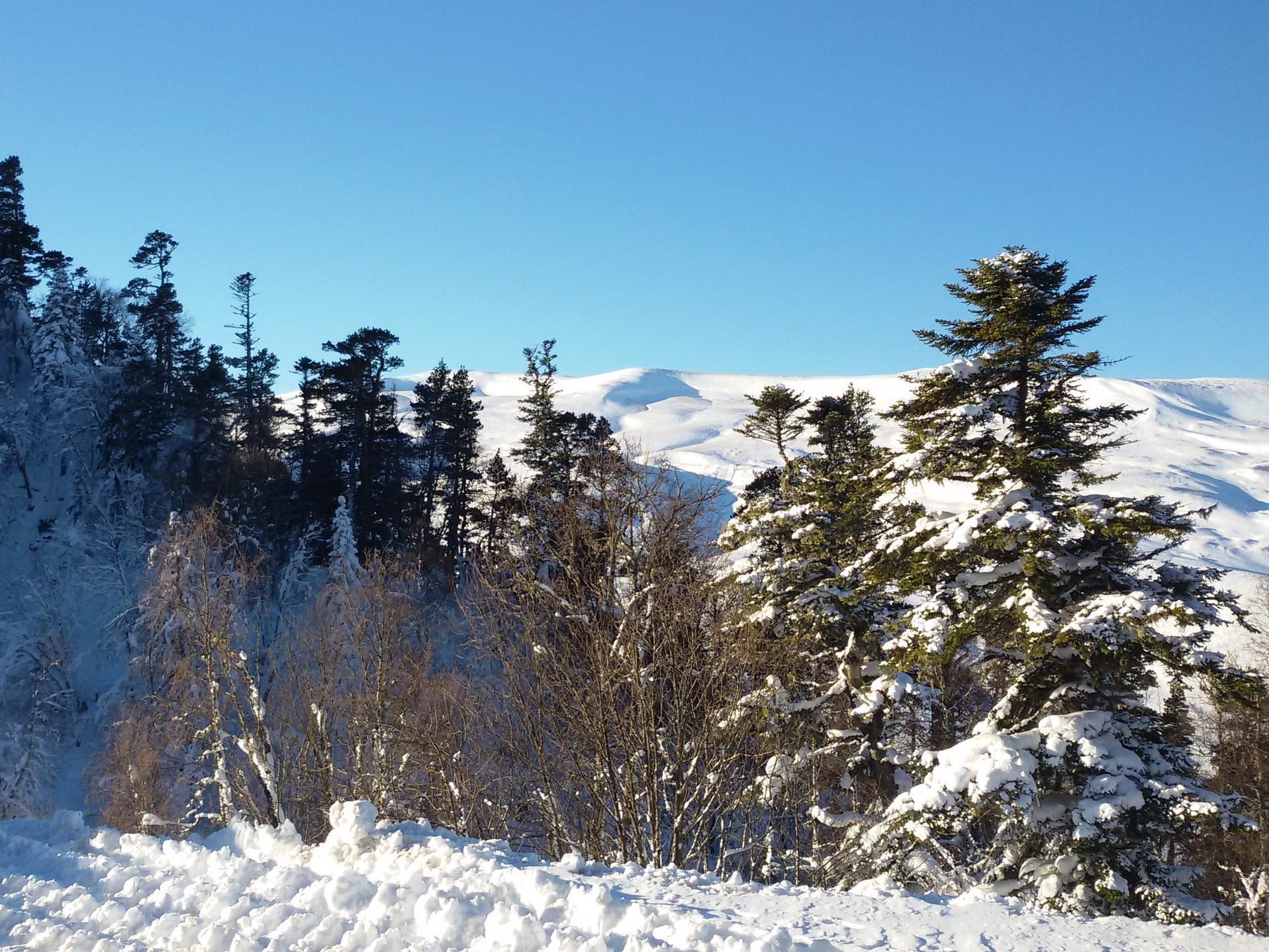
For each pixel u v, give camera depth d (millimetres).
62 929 7379
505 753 19312
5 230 69500
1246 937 8328
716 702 16859
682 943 6641
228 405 54875
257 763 18344
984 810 13539
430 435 55094
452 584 31578
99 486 54031
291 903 7695
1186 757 14727
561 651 18031
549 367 37031
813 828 18938
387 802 18578
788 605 19484
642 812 17047
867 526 19938
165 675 28375
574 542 18797
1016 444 15320
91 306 70875
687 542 19297
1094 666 13953
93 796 31266
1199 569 14070
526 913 7367
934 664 14617
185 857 9883
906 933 7531
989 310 15938
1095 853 13320
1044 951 7465
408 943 6855
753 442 139625
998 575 14930
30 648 41625
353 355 50688
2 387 62781
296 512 46844
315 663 23562
